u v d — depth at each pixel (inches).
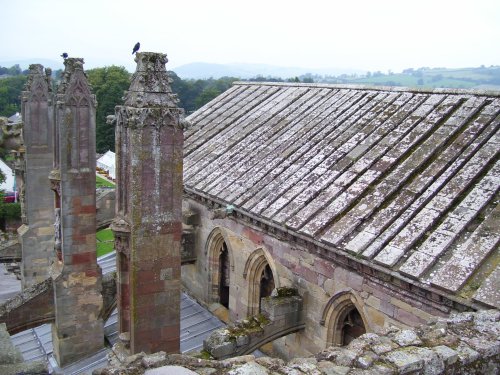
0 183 3476.9
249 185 1080.8
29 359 1109.1
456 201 761.0
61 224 978.1
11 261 1489.9
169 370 378.9
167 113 657.6
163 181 672.4
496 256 645.3
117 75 5251.0
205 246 1239.5
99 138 5019.7
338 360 415.2
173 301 709.3
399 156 915.4
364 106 1159.0
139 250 671.1
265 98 1514.5
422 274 658.8
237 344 812.6
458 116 944.9
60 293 997.8
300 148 1127.6
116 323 1173.7
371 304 754.8
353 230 798.5
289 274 932.0
